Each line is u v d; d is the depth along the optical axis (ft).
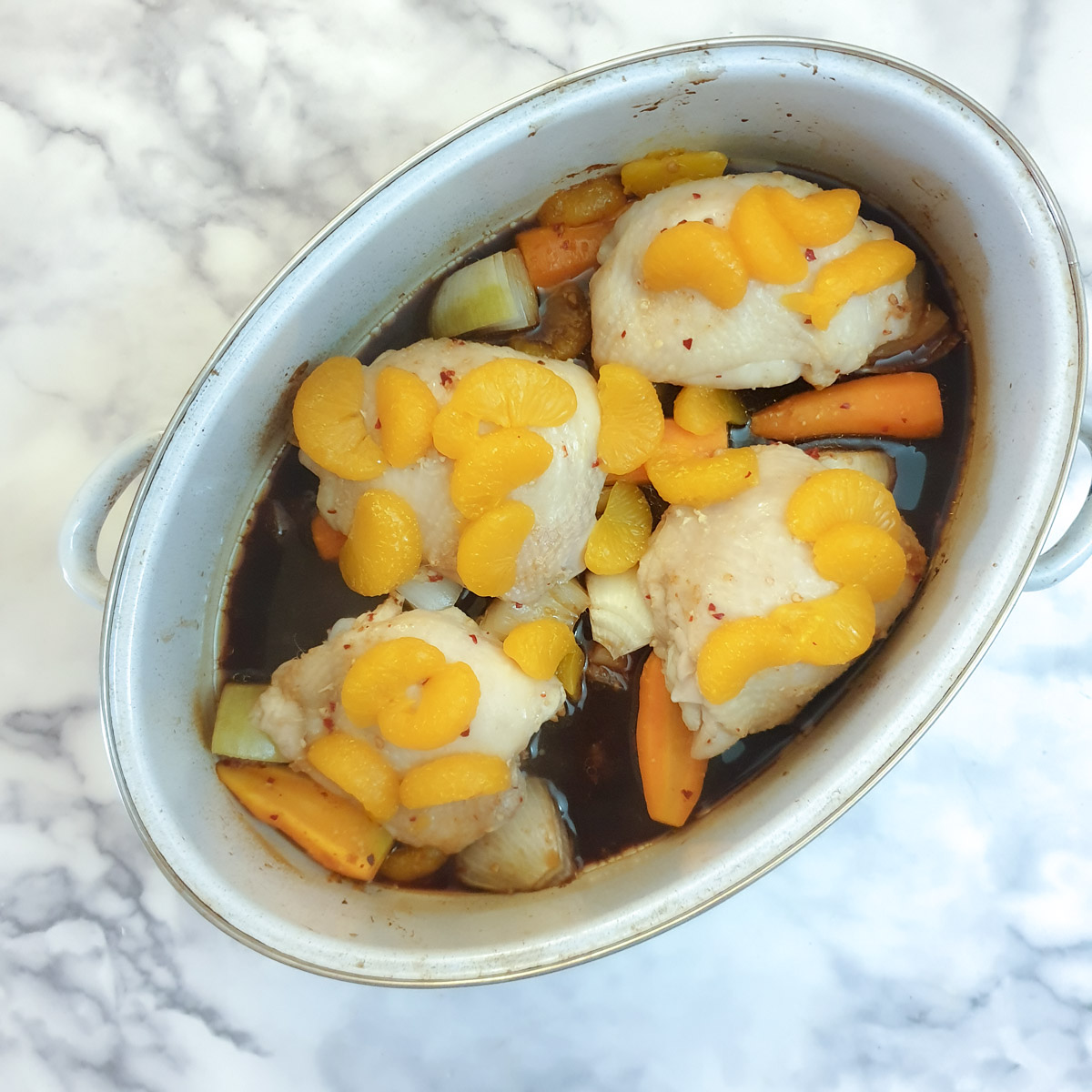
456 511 1.42
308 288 1.40
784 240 1.40
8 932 1.68
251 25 1.64
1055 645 1.70
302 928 1.39
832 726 1.49
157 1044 1.67
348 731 1.45
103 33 1.65
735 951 1.69
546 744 1.53
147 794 1.39
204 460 1.42
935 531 1.52
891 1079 1.68
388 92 1.64
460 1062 1.67
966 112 1.37
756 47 1.37
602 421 1.45
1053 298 1.38
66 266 1.66
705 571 1.43
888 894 1.69
